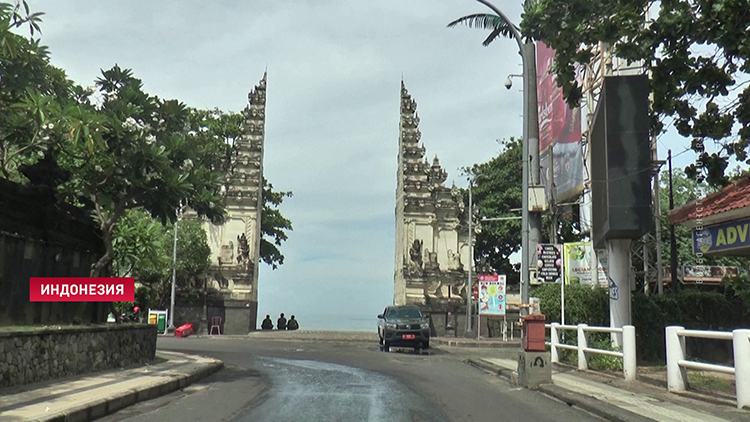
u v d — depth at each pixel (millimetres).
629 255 17453
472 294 43625
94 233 16078
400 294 47812
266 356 23016
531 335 13703
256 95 50094
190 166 17328
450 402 11320
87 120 12516
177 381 13023
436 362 21016
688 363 11414
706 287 32062
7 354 10578
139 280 43469
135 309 34031
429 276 46812
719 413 9602
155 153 15188
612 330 14781
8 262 11961
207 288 45000
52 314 13648
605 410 9820
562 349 18484
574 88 13609
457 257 48250
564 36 13055
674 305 18672
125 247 19953
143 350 17312
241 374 16359
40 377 11641
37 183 13586
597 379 14445
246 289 45469
